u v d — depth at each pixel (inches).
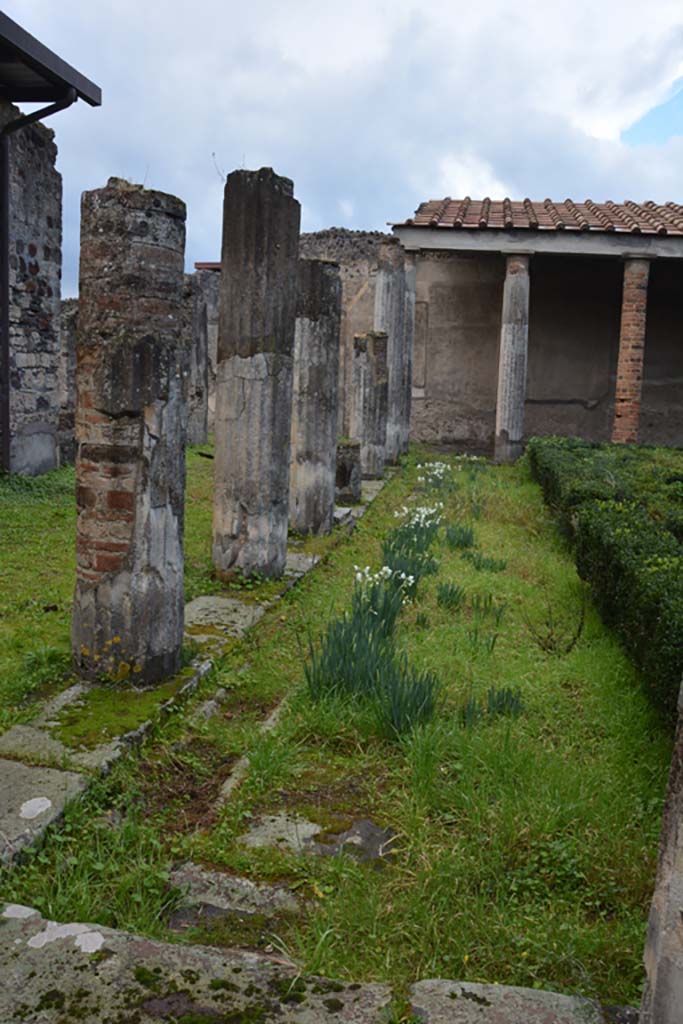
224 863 126.6
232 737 168.1
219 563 280.1
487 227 677.3
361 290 882.8
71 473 480.4
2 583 259.3
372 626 215.8
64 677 185.0
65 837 126.0
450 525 380.5
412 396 846.5
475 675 203.6
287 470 288.8
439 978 99.0
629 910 117.7
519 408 704.4
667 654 162.7
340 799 146.6
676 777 78.1
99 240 174.4
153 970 96.0
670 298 813.2
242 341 270.2
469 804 137.3
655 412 823.7
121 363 174.7
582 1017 90.5
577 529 307.6
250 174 264.4
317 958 102.2
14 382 440.1
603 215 729.0
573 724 179.2
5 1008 89.3
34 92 408.2
